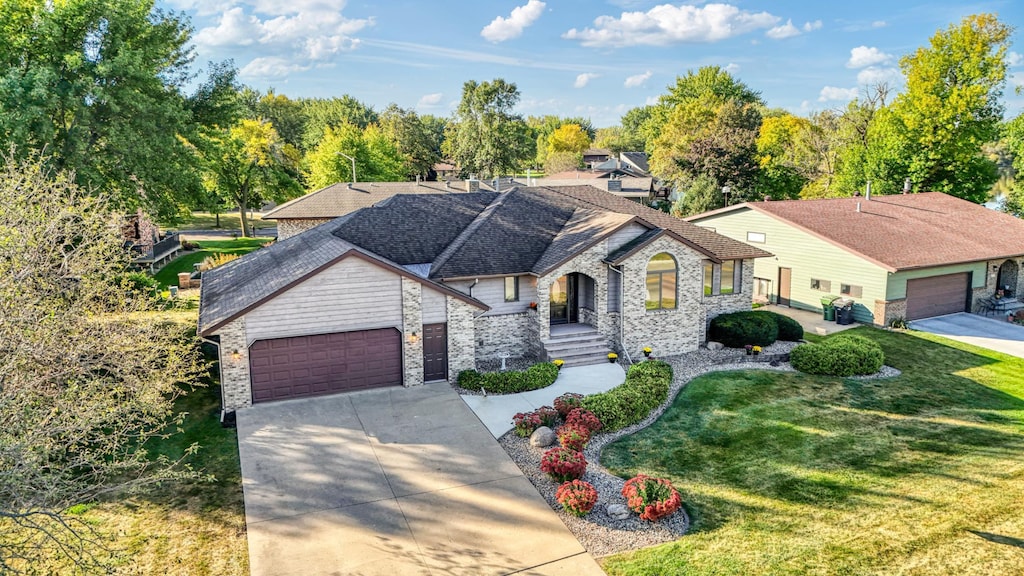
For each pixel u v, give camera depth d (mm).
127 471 14617
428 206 28391
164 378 15453
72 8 25609
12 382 11156
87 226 16281
